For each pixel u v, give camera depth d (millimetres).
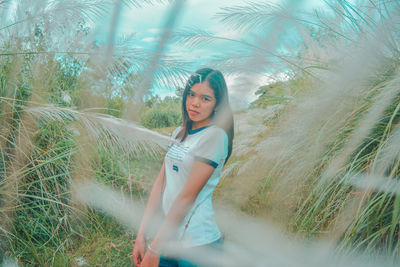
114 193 1847
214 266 1035
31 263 1585
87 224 1845
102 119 1129
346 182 1230
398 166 1107
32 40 1690
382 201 1047
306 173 1510
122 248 1748
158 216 1364
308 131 1513
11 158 1567
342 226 1193
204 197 1160
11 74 1588
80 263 1667
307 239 1194
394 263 1019
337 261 1069
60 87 1768
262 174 1604
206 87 1109
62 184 1841
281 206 1395
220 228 1256
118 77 1131
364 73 1311
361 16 1479
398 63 1399
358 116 1342
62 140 1710
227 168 1713
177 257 1111
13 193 1501
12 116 1537
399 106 1199
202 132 1143
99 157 1783
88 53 1196
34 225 1738
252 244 1100
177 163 1178
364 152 1344
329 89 1358
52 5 1456
